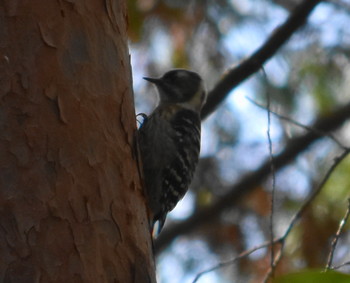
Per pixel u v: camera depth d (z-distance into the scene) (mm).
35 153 7293
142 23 14250
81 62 7812
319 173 15039
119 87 8125
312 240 14203
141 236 7848
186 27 14805
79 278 7152
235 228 15305
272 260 8945
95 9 8102
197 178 15797
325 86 15406
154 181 10570
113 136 7891
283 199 15125
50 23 7703
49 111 7461
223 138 15695
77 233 7270
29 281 6961
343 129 15969
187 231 15352
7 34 7523
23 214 7109
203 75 14867
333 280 6398
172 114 11211
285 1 15305
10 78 7410
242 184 15266
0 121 7285
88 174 7512
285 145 15469
